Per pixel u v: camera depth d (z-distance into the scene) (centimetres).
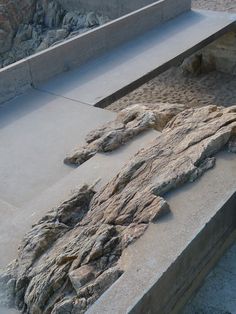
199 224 336
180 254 315
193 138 413
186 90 1032
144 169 395
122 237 335
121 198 371
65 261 338
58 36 1277
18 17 1357
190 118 452
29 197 487
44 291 325
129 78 723
